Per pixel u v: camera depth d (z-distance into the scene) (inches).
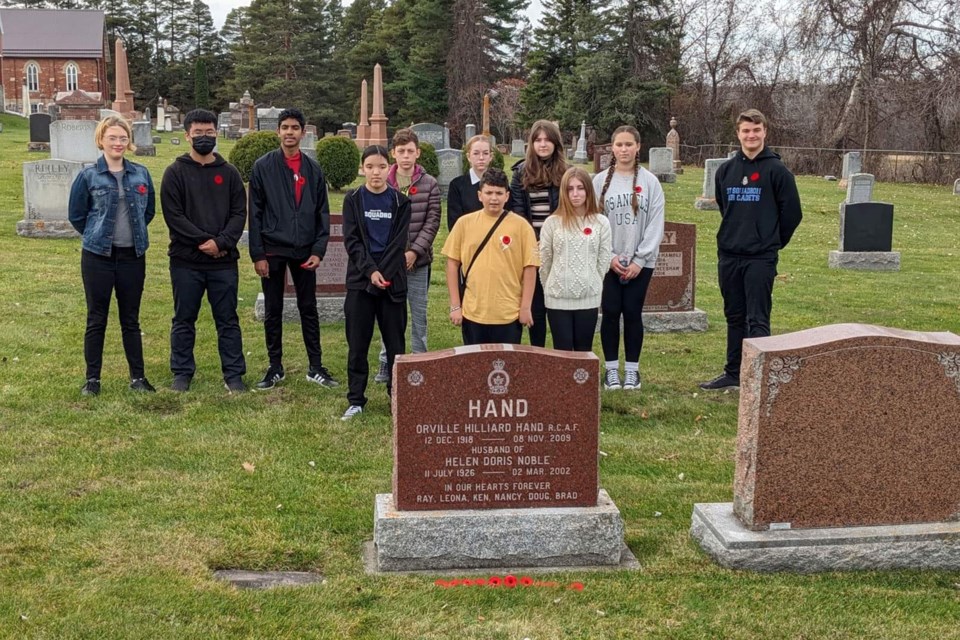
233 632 150.1
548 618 157.3
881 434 177.3
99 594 159.8
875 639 153.3
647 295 392.8
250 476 217.5
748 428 179.2
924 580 174.1
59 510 194.4
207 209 273.6
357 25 2869.1
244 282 461.1
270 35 2694.4
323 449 237.6
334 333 365.4
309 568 175.6
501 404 176.9
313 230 284.2
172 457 227.0
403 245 256.1
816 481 177.9
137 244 268.4
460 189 279.1
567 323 264.1
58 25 2787.9
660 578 173.0
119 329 352.5
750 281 289.6
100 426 247.1
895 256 566.6
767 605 162.7
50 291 403.5
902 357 175.2
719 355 353.4
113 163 265.0
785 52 1411.2
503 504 179.8
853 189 709.9
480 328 242.7
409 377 174.7
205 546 180.1
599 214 263.6
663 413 279.0
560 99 1820.9
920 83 1295.5
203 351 326.6
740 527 180.9
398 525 173.5
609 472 229.9
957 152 1286.9
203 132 269.0
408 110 2356.1
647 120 1718.8
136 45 3137.3
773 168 284.0
